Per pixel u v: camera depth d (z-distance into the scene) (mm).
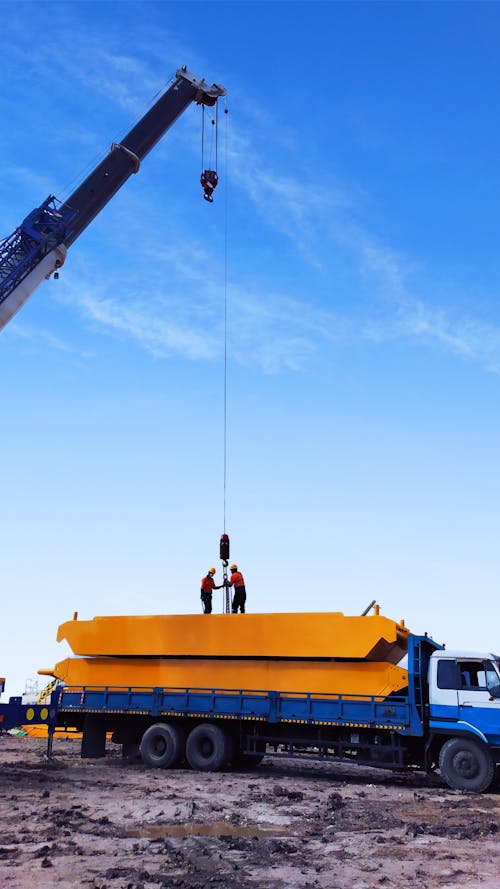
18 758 17859
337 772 16703
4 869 6969
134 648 17047
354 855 7891
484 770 13031
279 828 9391
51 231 20703
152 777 14430
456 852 8047
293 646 15375
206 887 6512
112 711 17000
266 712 15297
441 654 14172
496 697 13391
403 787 13875
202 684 16344
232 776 14836
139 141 23719
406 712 14008
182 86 25078
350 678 14844
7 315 19969
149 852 7867
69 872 6871
